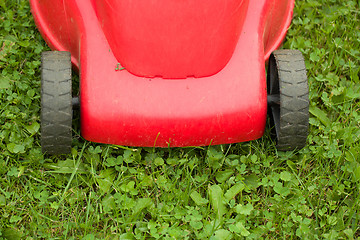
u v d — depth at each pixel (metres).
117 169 0.91
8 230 0.82
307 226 0.85
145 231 0.84
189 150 0.95
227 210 0.87
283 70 0.88
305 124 0.88
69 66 0.86
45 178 0.91
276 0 0.95
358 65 1.12
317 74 1.08
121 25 0.84
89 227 0.84
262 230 0.86
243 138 0.88
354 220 0.88
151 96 0.85
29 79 1.02
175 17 0.83
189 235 0.85
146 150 0.94
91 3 0.89
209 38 0.84
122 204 0.87
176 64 0.85
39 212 0.87
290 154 0.94
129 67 0.85
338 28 1.17
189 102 0.85
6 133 0.94
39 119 0.98
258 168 0.93
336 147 0.97
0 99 0.99
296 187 0.91
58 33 0.97
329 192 0.91
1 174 0.90
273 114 0.95
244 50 0.88
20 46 1.08
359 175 0.91
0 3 1.12
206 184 0.91
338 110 1.04
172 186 0.89
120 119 0.84
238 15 0.86
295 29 1.18
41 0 1.00
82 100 0.85
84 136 0.87
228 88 0.86
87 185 0.90
